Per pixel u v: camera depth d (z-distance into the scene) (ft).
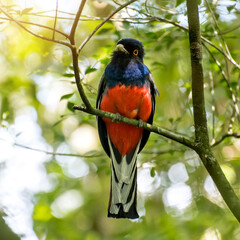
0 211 32.91
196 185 45.55
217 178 23.07
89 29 46.62
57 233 46.42
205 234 41.57
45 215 46.16
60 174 53.62
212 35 34.76
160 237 39.93
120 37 35.70
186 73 45.42
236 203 22.25
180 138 24.53
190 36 23.77
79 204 54.29
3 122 34.45
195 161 45.03
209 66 36.73
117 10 24.76
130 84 30.14
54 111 52.85
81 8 21.52
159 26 35.58
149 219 45.83
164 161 40.63
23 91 50.31
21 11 30.32
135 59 31.19
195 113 24.00
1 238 24.20
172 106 47.03
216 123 39.65
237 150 46.88
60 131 52.26
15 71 49.26
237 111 31.14
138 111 30.50
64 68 38.17
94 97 36.81
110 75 30.55
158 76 46.96
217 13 34.83
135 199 27.71
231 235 40.86
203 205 44.34
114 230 54.08
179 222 42.34
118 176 29.40
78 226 54.34
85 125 55.11
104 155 35.19
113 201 27.40
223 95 43.78
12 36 47.80
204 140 23.86
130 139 30.68
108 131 31.19
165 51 43.88
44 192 51.60
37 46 45.50
